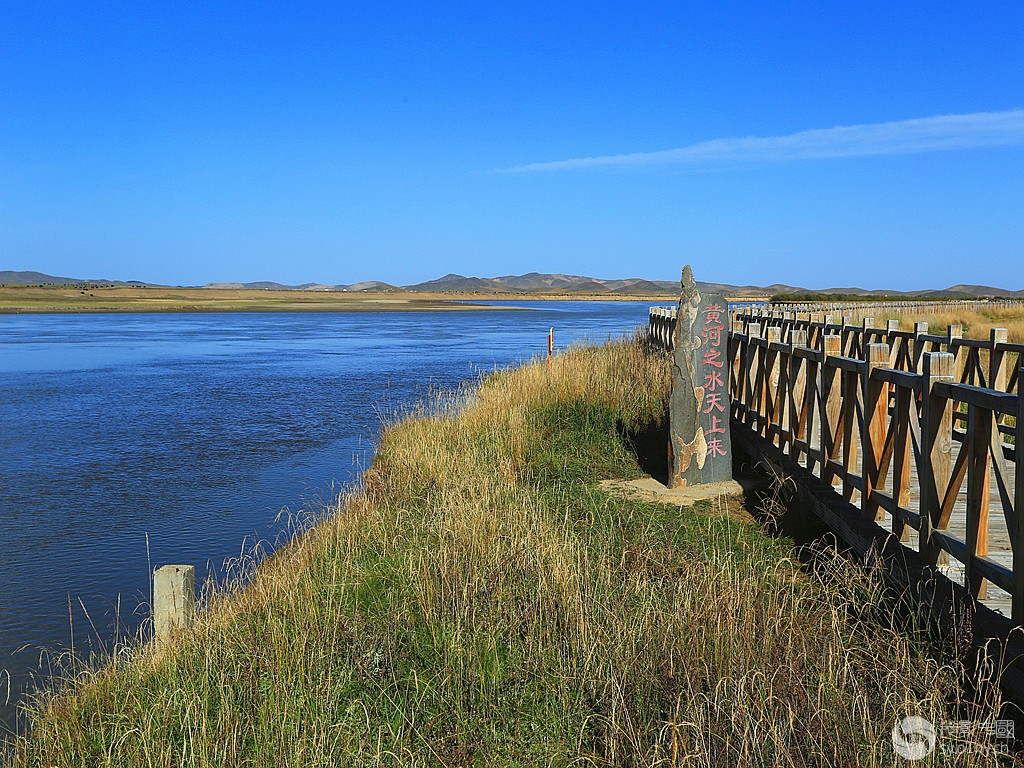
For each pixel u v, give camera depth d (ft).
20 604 32.24
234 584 30.96
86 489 50.60
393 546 30.66
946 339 41.57
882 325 118.93
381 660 22.18
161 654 23.48
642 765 16.38
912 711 16.28
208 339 213.25
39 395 95.86
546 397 54.08
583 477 40.37
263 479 53.11
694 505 34.47
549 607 23.56
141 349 175.32
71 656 25.96
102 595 33.22
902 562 21.06
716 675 18.66
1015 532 16.44
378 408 83.66
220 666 22.22
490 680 20.68
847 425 26.37
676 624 20.88
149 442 66.28
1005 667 16.44
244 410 83.97
